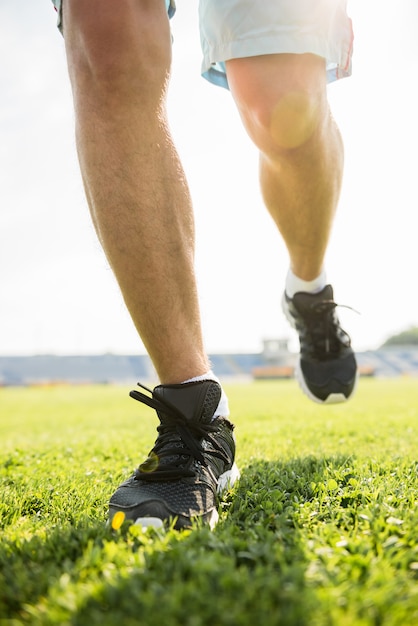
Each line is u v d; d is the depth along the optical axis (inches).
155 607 33.3
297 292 100.3
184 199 58.5
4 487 82.1
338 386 104.4
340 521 54.2
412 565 41.6
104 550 42.7
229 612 32.5
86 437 168.6
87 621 33.0
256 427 166.1
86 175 57.5
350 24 78.2
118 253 55.9
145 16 58.1
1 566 43.1
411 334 3280.0
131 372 1998.0
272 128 73.4
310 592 34.5
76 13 57.7
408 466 83.3
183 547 42.3
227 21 70.1
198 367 58.8
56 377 1957.4
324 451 108.7
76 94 59.0
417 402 298.2
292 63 69.9
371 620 33.1
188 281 57.7
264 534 48.1
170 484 53.5
